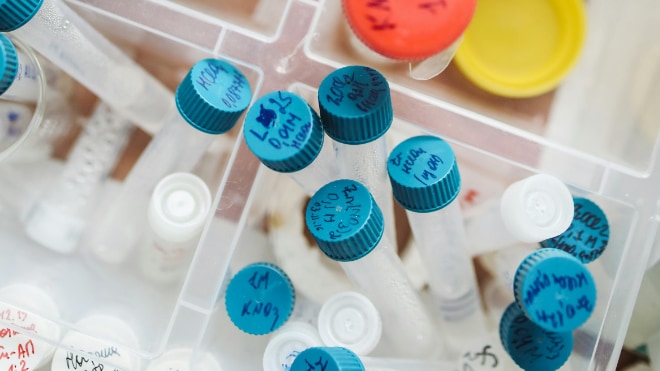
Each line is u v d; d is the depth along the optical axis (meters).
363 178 0.33
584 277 0.30
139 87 0.36
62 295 0.35
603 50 0.37
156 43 0.35
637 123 0.36
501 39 0.36
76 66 0.35
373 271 0.33
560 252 0.30
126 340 0.34
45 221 0.36
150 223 0.35
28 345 0.34
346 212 0.30
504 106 0.36
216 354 0.35
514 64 0.36
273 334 0.35
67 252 0.36
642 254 0.34
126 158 0.37
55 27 0.34
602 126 0.36
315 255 0.36
